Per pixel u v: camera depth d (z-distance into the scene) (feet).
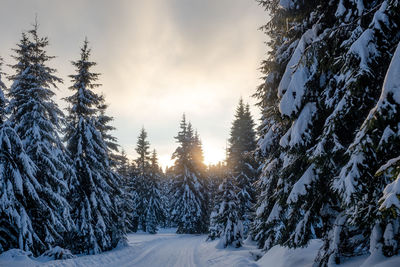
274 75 30.81
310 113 20.31
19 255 30.53
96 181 52.47
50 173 40.34
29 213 37.37
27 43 43.39
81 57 55.47
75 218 48.14
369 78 13.96
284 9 25.40
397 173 10.94
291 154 22.40
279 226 35.35
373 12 15.96
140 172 129.80
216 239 74.59
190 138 127.54
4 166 32.19
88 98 55.16
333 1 20.47
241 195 76.79
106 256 44.14
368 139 12.96
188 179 120.88
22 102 41.37
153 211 125.90
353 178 14.33
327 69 19.65
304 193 20.02
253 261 34.42
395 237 14.60
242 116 89.61
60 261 34.04
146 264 42.45
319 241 28.37
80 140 51.21
